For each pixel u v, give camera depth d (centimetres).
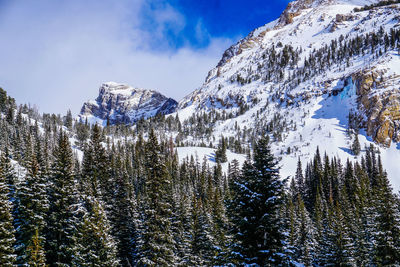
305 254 5512
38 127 17988
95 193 4466
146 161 3922
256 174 2205
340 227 4769
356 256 5106
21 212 3909
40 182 4122
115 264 3738
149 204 3794
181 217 4969
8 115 16425
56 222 4072
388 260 3875
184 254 4509
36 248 3325
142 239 3806
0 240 3153
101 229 3725
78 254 3578
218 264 2539
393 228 3878
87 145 5525
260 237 2067
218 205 5041
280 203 2109
